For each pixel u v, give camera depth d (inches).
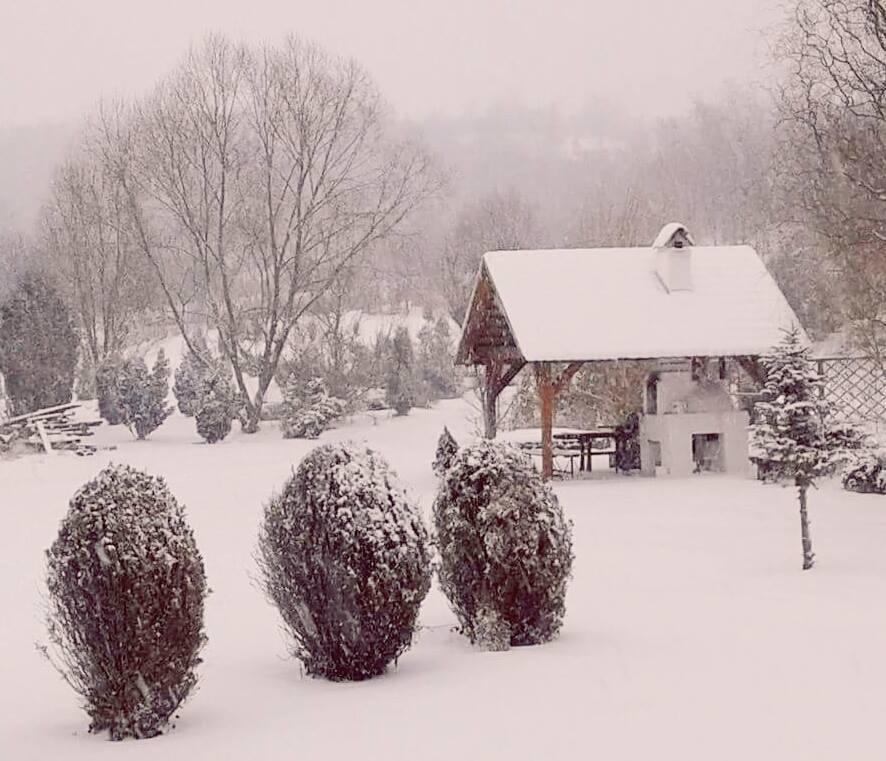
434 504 389.1
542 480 382.0
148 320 2534.5
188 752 261.7
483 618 367.9
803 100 997.8
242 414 1830.7
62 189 2258.9
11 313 1696.6
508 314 989.2
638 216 2059.5
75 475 1219.9
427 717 280.2
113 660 279.6
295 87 1777.8
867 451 845.8
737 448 999.0
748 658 330.3
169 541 285.7
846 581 472.4
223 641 407.8
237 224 1841.8
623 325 984.9
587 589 482.9
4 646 422.0
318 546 329.1
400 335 2010.3
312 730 274.4
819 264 1255.5
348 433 1672.0
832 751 236.8
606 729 260.7
